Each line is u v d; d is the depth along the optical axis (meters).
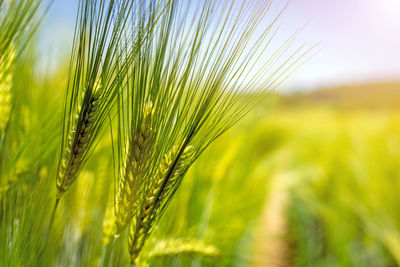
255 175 0.85
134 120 0.23
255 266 0.54
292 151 1.93
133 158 0.23
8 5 0.25
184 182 0.35
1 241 0.27
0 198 0.28
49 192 0.31
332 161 1.32
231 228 0.51
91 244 0.32
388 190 0.88
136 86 0.23
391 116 1.67
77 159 0.23
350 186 1.04
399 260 0.62
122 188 0.23
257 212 0.73
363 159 1.15
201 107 0.23
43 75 0.40
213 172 0.48
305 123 2.83
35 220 0.29
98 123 0.24
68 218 0.33
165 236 0.34
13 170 0.29
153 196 0.24
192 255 0.35
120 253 0.31
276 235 0.71
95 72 0.23
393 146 1.20
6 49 0.25
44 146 0.32
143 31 0.22
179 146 0.24
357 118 2.24
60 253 0.33
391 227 0.72
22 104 0.33
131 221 0.24
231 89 0.23
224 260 0.45
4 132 0.29
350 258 0.70
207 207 0.48
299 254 0.68
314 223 0.94
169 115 0.24
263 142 1.49
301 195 1.08
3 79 0.27
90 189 0.33
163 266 0.33
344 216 0.83
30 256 0.29
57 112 0.34
